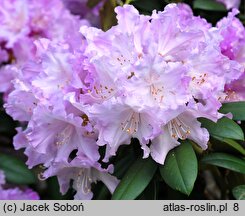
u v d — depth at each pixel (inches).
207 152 20.5
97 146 18.8
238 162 19.9
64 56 19.1
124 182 18.8
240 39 20.9
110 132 18.0
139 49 18.3
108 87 18.0
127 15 18.8
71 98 17.9
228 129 18.7
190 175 17.7
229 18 20.9
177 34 18.5
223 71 18.8
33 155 20.2
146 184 18.6
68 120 18.3
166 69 17.4
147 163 19.1
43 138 19.2
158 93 17.8
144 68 17.3
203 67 18.6
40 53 20.7
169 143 18.3
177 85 17.5
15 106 20.3
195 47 18.6
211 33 19.2
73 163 19.0
